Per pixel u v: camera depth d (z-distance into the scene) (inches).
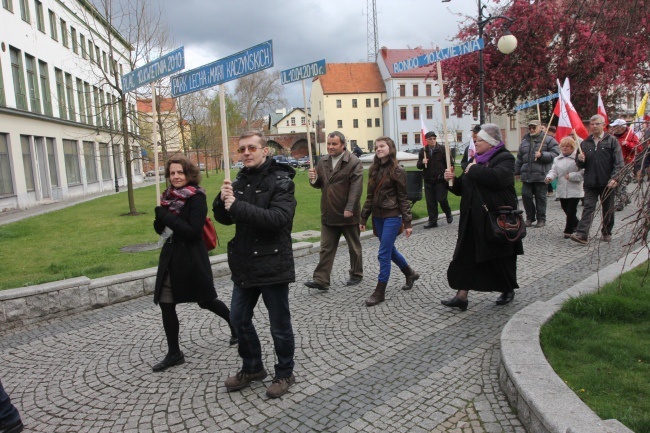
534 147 384.5
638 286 190.7
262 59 144.0
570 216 334.6
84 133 1201.4
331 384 152.9
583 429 99.4
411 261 305.7
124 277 256.7
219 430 131.3
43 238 443.5
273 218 138.8
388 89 2682.1
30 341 208.8
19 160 876.0
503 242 192.1
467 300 211.3
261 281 142.4
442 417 130.6
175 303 171.3
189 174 171.0
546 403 111.8
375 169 237.0
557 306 175.0
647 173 138.2
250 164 146.8
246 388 153.9
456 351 170.4
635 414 113.4
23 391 162.1
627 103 722.8
